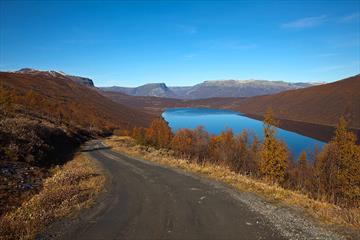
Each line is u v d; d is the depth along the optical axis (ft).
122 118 427.33
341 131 118.83
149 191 43.42
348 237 24.61
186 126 513.45
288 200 36.94
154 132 197.67
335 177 112.57
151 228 26.86
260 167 119.03
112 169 69.72
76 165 78.74
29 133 83.35
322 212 31.42
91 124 272.72
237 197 38.96
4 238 24.14
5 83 319.88
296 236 24.86
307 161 149.38
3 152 60.95
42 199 36.63
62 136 129.18
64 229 26.53
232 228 26.84
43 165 70.33
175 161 76.48
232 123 578.25
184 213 31.65
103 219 29.53
